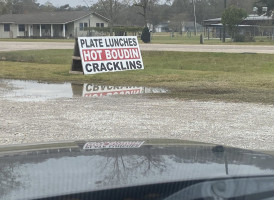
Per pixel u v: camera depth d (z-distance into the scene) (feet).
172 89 49.85
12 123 30.04
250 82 55.06
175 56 89.40
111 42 69.10
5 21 241.76
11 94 45.96
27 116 32.81
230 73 67.46
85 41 66.33
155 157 8.19
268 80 56.65
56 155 8.32
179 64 81.71
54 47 121.70
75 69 68.33
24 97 43.60
